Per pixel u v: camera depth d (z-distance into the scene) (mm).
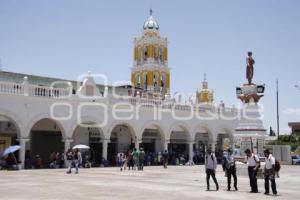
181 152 42125
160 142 39469
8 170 26484
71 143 32906
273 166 14750
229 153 16281
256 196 14156
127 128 37375
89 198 12938
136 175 23828
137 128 34812
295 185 19109
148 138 38344
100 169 29203
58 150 33375
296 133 71188
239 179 21891
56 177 21359
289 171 30062
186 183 18906
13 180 19250
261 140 26406
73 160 26562
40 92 28703
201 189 16250
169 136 37625
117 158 33188
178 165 37312
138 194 14180
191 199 13000
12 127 29594
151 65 52312
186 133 39625
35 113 28250
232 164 16078
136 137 34719
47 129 32188
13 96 27062
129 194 14156
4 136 29062
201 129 41375
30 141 31469
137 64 54250
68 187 16250
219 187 17297
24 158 27844
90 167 31219
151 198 13117
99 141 34969
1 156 28500
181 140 42125
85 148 29891
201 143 44281
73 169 28328
